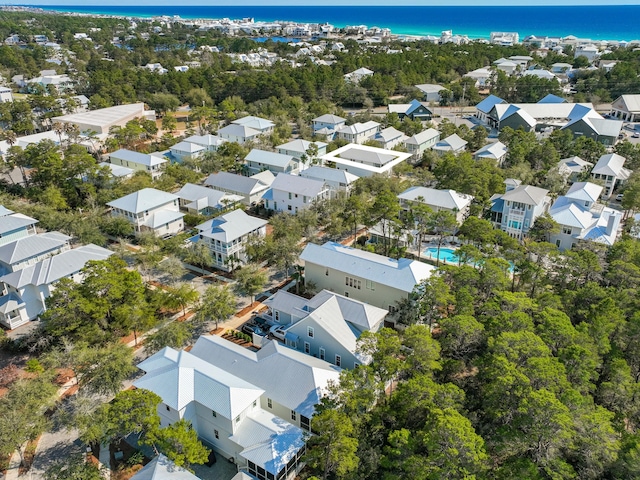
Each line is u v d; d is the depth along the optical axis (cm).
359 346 5019
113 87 17912
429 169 12438
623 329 5316
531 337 4641
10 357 5722
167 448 3819
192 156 12062
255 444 4153
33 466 4312
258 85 18462
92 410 4394
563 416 3691
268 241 7619
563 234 8088
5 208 8044
